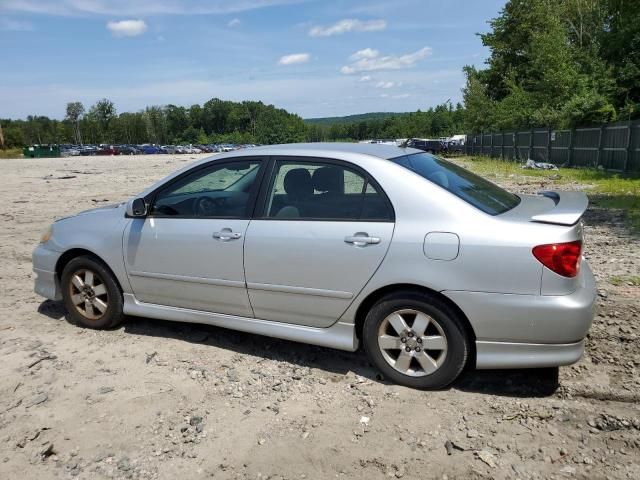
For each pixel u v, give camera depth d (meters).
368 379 3.79
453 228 3.36
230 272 4.06
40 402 3.57
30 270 7.04
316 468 2.86
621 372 3.67
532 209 3.69
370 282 3.55
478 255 3.27
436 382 3.52
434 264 3.37
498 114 38.69
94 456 3.01
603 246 7.30
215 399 3.58
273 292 3.93
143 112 145.75
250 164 4.14
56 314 5.27
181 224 4.28
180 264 4.27
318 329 3.87
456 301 3.33
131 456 3.00
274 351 4.31
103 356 4.27
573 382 3.58
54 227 4.96
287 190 3.94
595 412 3.25
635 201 11.60
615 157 20.47
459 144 46.59
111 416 3.39
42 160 54.72
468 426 3.17
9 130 120.88
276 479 2.78
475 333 3.35
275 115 152.12
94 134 138.62
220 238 4.07
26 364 4.13
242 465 2.90
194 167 4.34
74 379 3.88
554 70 28.72
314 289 3.76
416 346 3.55
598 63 26.31
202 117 164.12
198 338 4.59
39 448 3.08
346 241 3.60
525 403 3.39
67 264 4.82
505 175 20.62
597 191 14.11
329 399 3.55
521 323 3.23
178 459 2.96
